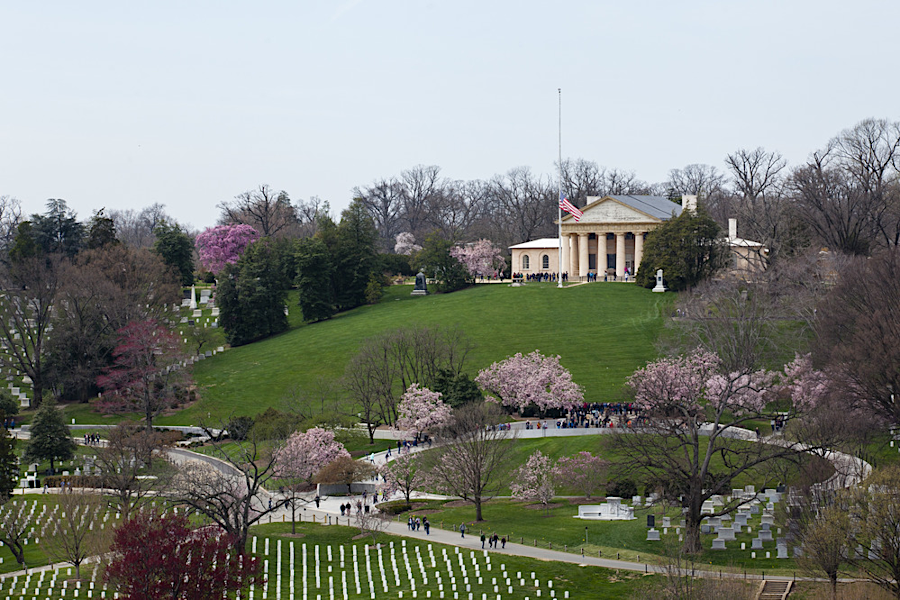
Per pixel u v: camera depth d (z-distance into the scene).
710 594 67.56
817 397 109.56
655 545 84.94
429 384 146.25
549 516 98.62
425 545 89.19
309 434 117.56
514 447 116.19
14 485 113.12
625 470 94.94
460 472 102.19
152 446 115.00
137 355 151.38
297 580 83.31
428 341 152.88
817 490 79.25
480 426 107.94
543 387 136.00
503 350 165.00
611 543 86.50
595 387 146.75
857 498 71.31
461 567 81.88
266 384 162.12
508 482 112.38
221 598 73.06
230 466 118.81
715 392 113.12
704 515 84.88
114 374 149.00
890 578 71.81
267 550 90.75
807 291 156.25
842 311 123.38
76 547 86.81
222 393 159.88
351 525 98.75
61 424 127.06
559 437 121.50
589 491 104.50
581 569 80.12
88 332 165.38
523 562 82.12
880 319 107.12
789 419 110.69
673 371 118.88
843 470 86.88
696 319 152.62
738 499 90.56
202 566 72.94
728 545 82.69
